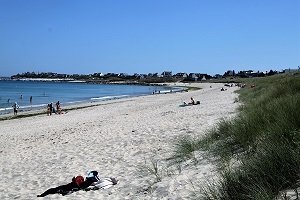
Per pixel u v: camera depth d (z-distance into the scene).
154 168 8.55
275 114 8.22
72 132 20.58
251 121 8.49
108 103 55.78
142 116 25.94
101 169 10.45
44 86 178.50
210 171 7.17
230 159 7.23
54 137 19.30
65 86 187.12
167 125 17.56
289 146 5.43
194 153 9.15
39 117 37.12
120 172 9.66
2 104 63.62
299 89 15.16
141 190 7.50
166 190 6.91
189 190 6.46
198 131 13.91
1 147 18.05
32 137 20.91
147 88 160.12
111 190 8.03
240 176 5.45
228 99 35.38
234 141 8.40
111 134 17.31
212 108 24.78
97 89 148.62
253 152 6.83
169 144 12.30
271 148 5.59
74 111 42.59
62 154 13.73
